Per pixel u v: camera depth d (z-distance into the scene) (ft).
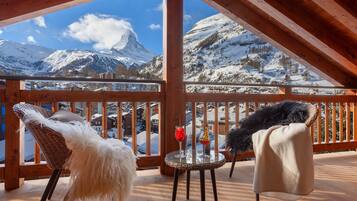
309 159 6.28
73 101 9.03
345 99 13.43
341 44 12.20
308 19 11.38
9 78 8.36
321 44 12.01
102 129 9.44
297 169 6.14
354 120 13.76
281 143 6.35
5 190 8.38
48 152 5.46
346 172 10.24
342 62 12.90
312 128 12.85
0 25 9.86
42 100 8.71
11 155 8.48
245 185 8.80
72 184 5.31
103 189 5.24
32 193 8.13
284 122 8.56
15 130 8.51
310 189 6.24
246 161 11.78
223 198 7.70
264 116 9.21
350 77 14.05
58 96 8.86
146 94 9.86
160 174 10.08
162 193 8.14
